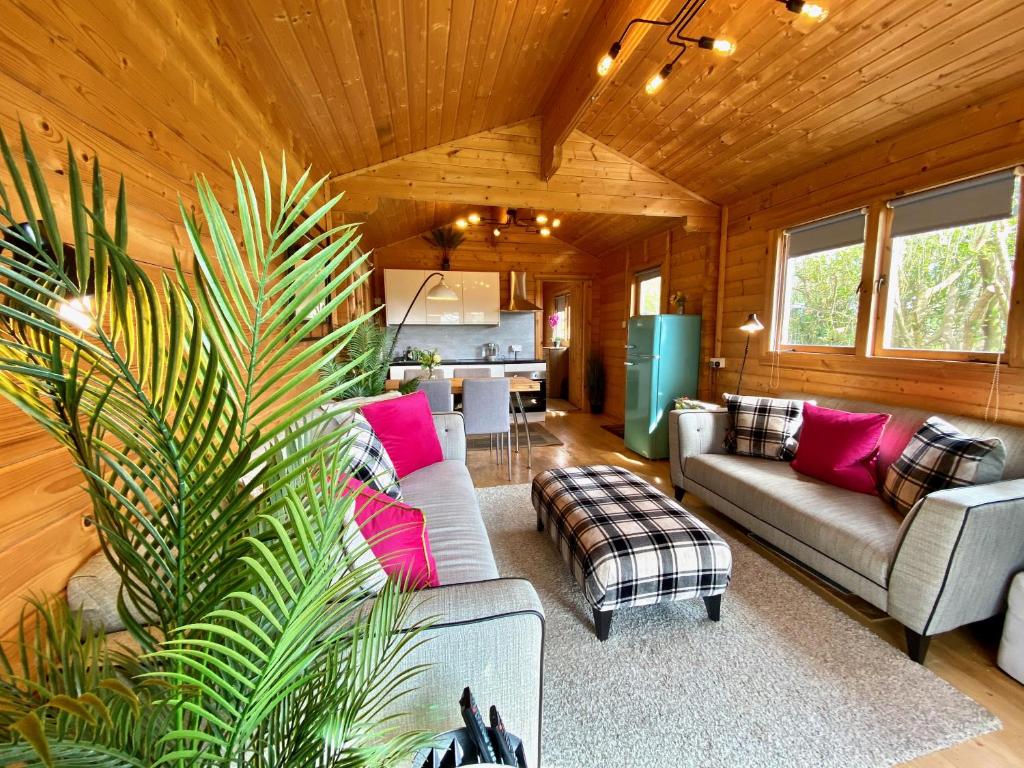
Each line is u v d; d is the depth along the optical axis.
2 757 0.32
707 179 3.56
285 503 0.44
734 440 2.79
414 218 4.89
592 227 5.43
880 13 1.88
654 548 1.62
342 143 2.78
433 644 0.84
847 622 1.73
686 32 2.29
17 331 0.38
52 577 0.79
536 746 0.92
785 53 2.22
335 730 0.52
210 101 1.48
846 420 2.28
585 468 2.48
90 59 0.93
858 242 2.71
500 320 6.16
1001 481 1.65
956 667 1.50
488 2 1.93
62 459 0.82
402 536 1.06
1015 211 1.96
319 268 0.45
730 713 1.33
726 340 3.90
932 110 2.20
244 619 0.40
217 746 0.43
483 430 3.75
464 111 2.95
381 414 2.32
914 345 2.41
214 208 0.40
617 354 5.95
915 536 1.50
